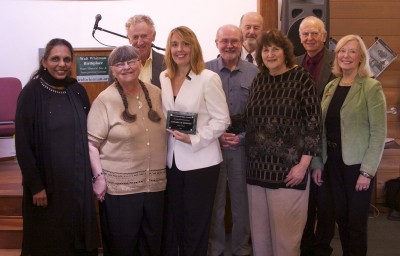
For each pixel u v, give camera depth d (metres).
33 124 2.33
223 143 2.82
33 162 2.31
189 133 2.42
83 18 4.87
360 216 2.65
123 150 2.38
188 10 4.79
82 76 3.09
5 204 3.24
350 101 2.62
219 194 2.97
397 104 4.54
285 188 2.42
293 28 3.62
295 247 2.47
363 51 2.62
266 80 2.49
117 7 4.85
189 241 2.56
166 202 2.61
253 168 2.52
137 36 2.86
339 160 2.70
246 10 4.74
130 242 2.43
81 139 2.39
